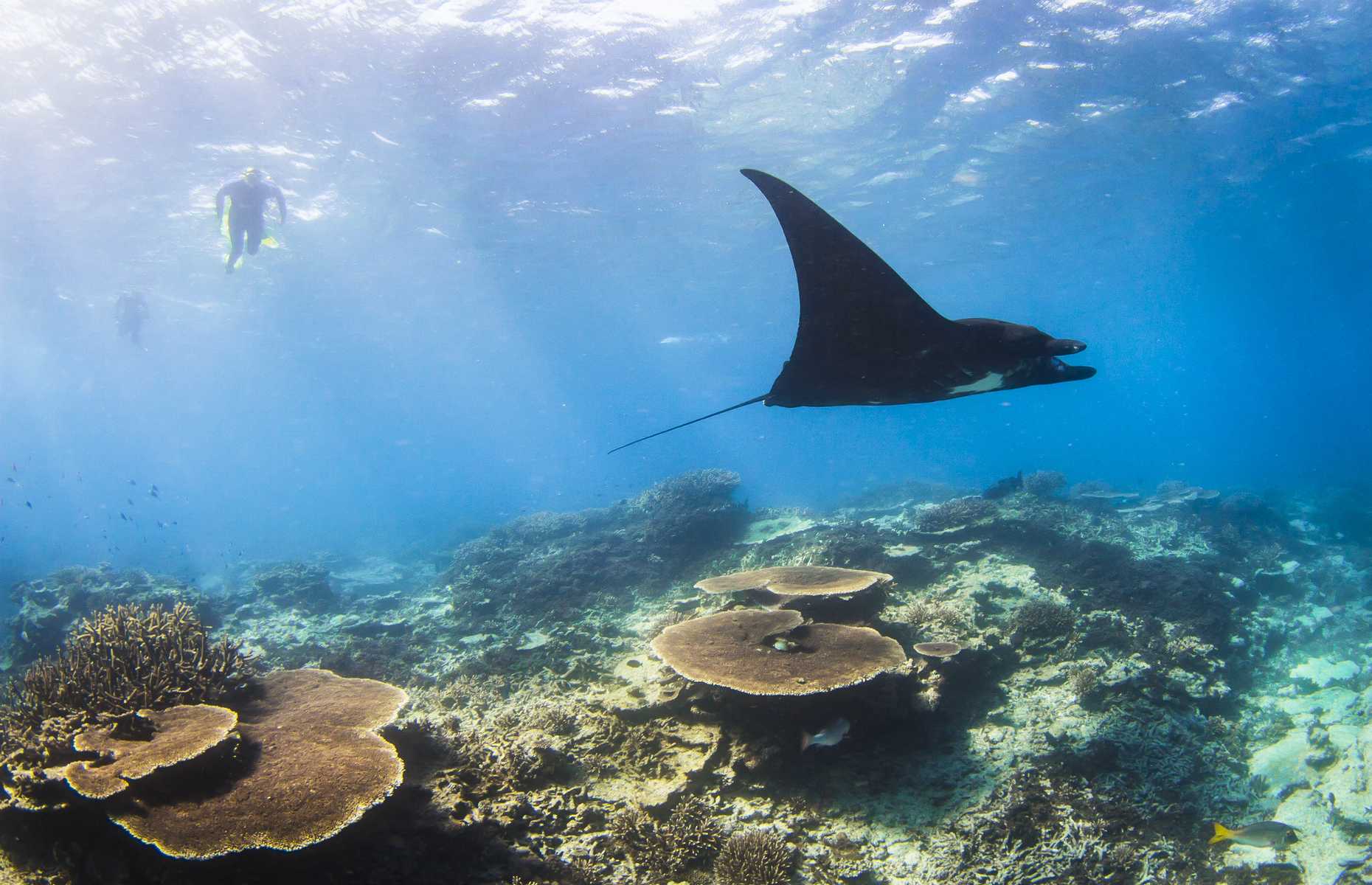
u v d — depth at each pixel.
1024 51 14.88
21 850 4.02
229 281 30.59
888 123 18.09
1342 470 35.09
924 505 17.81
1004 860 5.25
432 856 4.39
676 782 5.73
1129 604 9.30
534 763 5.54
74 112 14.99
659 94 15.83
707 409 134.88
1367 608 10.59
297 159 18.25
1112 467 45.91
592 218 24.22
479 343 50.72
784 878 4.89
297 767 4.27
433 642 11.50
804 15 13.45
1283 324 80.62
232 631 13.04
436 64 14.16
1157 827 5.81
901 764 6.31
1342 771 6.21
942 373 4.50
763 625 7.01
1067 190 24.67
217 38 12.96
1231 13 14.04
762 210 25.25
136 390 70.12
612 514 19.02
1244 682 8.44
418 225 23.94
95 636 5.22
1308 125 20.08
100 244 24.22
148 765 3.97
